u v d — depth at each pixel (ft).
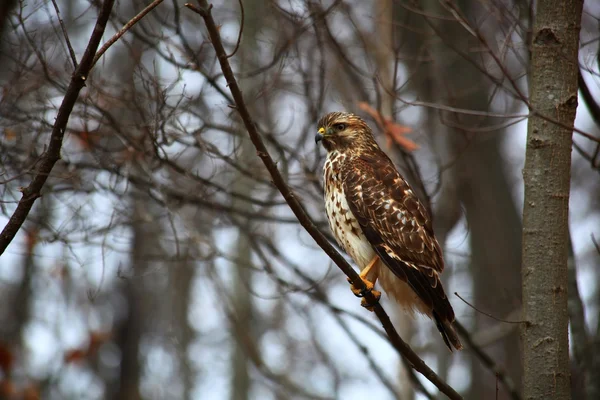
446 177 50.93
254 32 46.83
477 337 49.08
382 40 45.29
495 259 67.87
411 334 49.32
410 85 51.62
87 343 57.16
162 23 38.19
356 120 37.93
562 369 27.63
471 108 56.80
